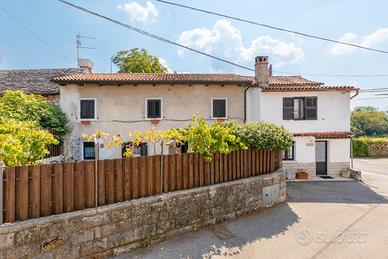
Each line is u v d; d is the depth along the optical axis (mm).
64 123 12609
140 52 22781
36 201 4305
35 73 16281
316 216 7445
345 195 9820
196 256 5133
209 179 6723
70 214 4504
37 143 5277
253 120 14234
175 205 5871
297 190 10562
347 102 13547
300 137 13367
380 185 11719
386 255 5262
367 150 26266
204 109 14102
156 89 13805
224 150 6738
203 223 6387
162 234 5652
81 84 12961
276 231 6379
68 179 4652
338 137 13195
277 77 18078
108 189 5102
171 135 6508
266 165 8414
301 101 13570
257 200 7719
